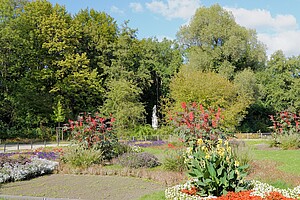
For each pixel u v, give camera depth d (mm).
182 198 7078
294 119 20375
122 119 31344
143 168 12766
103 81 39531
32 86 34406
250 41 41219
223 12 41125
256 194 6980
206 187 7320
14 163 11938
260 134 34375
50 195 8977
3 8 32906
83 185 10164
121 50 37344
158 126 35625
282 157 14484
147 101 46188
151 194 8344
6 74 34656
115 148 15578
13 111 34531
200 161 7543
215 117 13016
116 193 9039
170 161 11969
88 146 14344
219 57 39438
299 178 9523
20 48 33656
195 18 41250
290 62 47281
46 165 12383
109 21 43656
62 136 32406
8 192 9398
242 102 33594
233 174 7215
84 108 37719
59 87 34719
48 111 35656
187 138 11914
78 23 37750
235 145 12141
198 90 28625
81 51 39500
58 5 38500
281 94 46219
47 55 36031
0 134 32719
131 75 37594
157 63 47188
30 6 35938
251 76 37906
